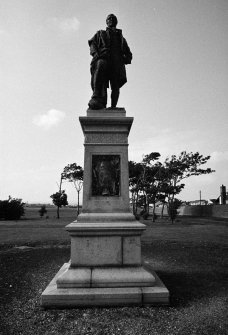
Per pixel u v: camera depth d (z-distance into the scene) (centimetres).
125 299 419
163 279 579
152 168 3997
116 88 595
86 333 339
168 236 1487
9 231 1773
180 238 1384
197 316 382
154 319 374
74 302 416
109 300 418
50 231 1759
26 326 360
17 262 793
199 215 4997
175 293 481
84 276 441
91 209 503
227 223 2817
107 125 532
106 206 505
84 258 462
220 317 378
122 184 516
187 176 3922
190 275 615
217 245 1131
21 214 4009
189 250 1007
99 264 460
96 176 518
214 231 1816
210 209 4662
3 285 553
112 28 609
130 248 465
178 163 3866
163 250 1008
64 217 4391
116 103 594
